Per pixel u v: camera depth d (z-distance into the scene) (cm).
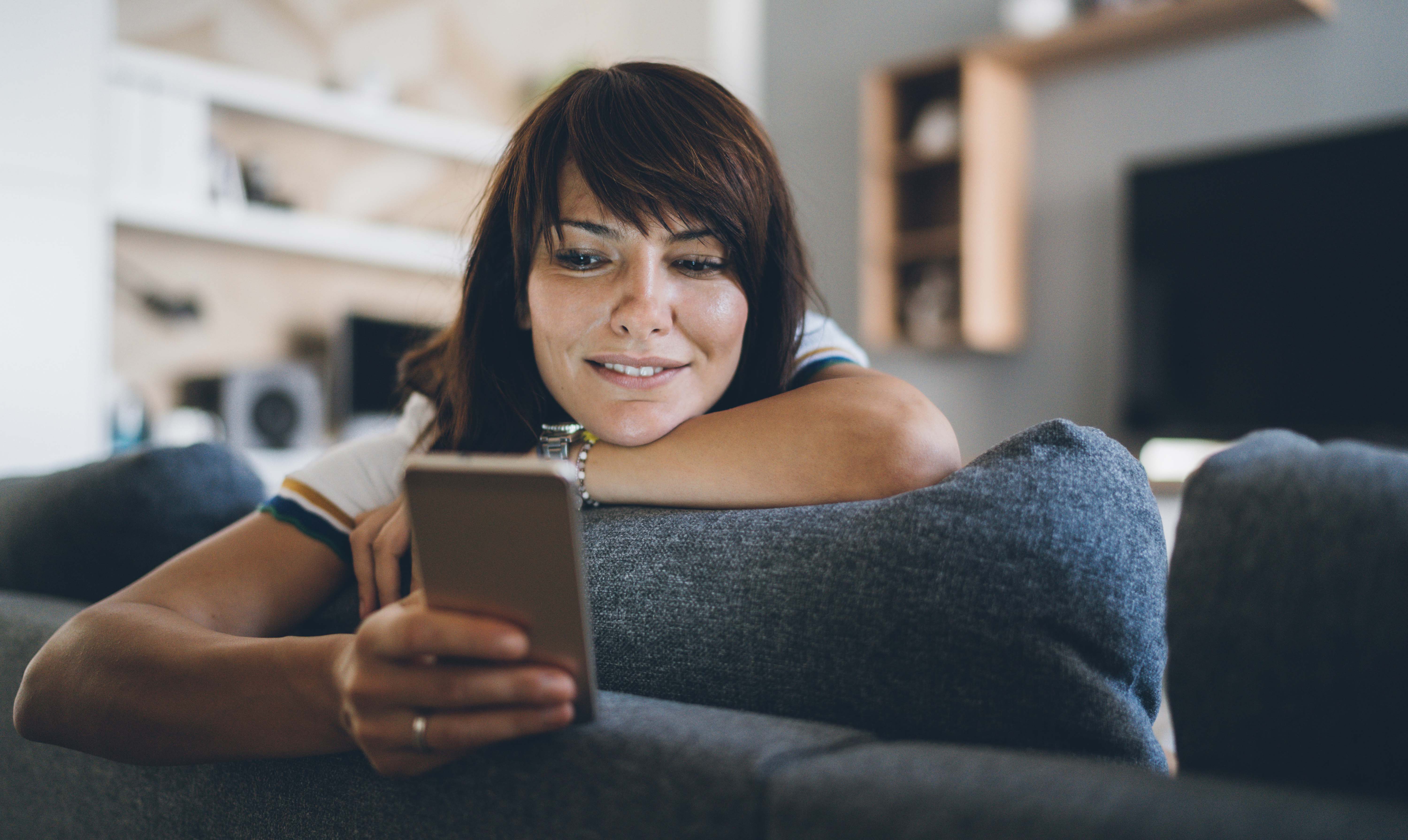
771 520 56
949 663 48
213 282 345
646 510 65
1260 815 31
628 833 41
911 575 49
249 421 323
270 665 52
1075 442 52
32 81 264
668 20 438
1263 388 296
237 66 351
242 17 352
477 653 43
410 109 391
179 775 64
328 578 73
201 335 342
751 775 39
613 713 46
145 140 302
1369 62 286
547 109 73
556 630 43
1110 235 337
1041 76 351
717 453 66
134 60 301
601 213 67
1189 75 320
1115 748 48
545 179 69
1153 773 40
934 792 35
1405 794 34
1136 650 50
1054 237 349
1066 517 49
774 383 79
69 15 270
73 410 269
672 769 41
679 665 55
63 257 268
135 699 55
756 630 53
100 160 277
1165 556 53
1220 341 304
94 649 58
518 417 80
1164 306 315
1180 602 39
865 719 50
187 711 53
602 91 71
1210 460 41
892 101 367
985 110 340
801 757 41
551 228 69
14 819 82
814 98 420
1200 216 307
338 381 342
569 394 71
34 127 264
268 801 57
